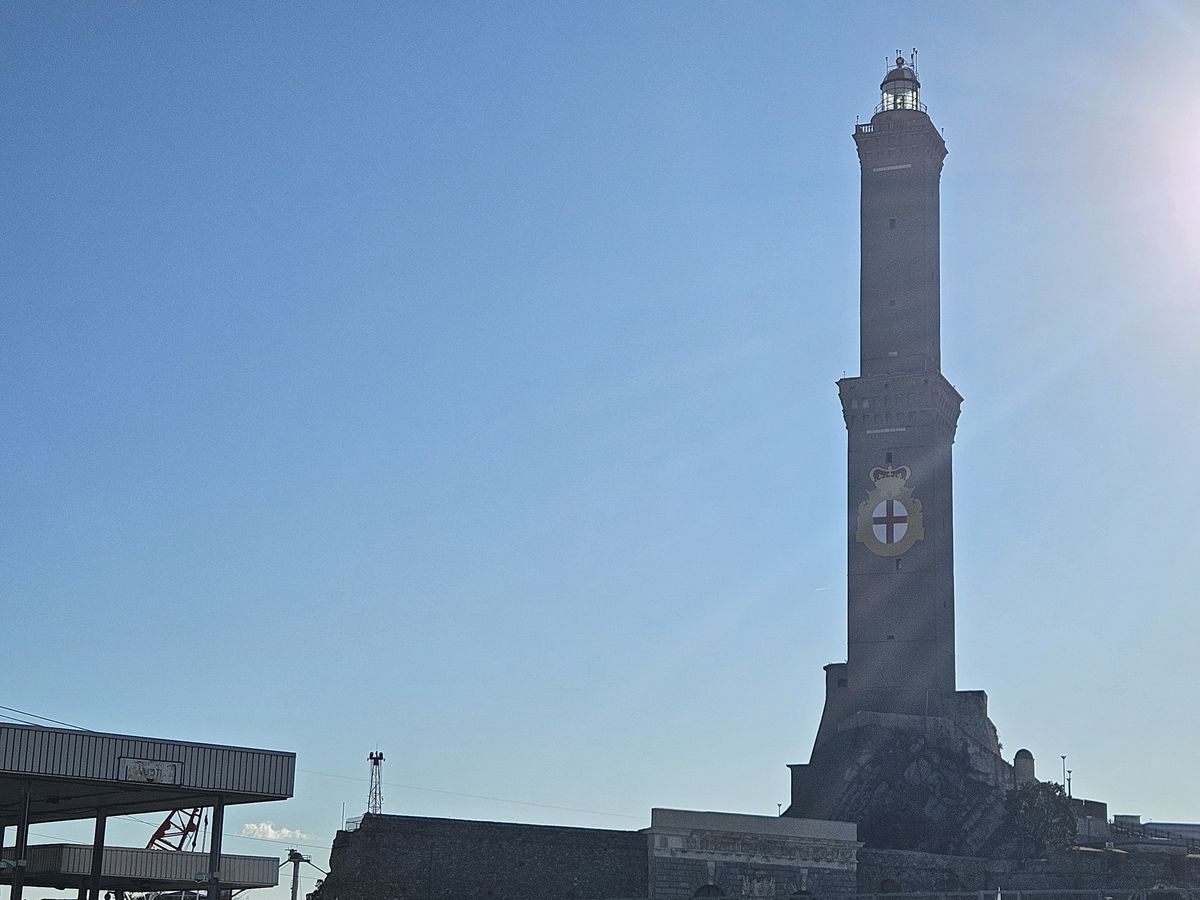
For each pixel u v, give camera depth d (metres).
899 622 179.12
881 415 183.25
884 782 172.25
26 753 79.88
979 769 174.50
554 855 116.94
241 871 120.88
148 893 127.06
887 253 187.38
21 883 80.88
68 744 81.19
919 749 173.75
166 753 83.88
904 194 188.12
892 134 188.75
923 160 188.00
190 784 84.31
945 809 170.50
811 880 130.25
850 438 184.50
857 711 177.88
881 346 185.38
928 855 145.88
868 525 182.00
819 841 131.75
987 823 169.62
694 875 122.12
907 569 179.88
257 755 86.75
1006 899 133.88
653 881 119.75
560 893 116.31
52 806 99.06
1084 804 187.25
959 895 111.31
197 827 154.50
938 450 183.12
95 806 98.69
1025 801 170.25
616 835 119.88
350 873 110.12
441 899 112.06
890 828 167.88
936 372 183.75
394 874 110.88
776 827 129.00
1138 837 184.38
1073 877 152.12
